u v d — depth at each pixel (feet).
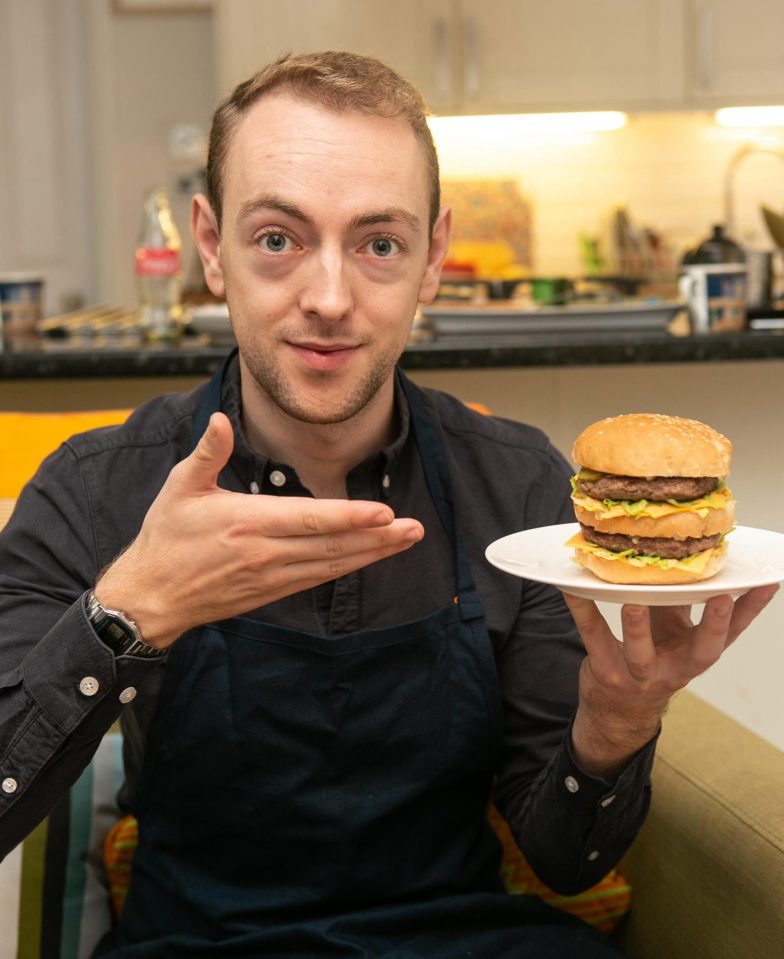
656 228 14.56
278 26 13.04
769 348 7.20
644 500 3.14
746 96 13.02
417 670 3.75
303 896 3.72
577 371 7.55
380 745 3.73
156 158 14.92
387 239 3.35
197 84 14.82
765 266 8.71
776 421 7.63
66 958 4.22
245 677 3.66
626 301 8.49
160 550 2.86
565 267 14.56
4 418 4.89
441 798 3.85
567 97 13.12
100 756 4.53
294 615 3.70
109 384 7.46
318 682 3.67
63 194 14.79
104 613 2.97
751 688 7.64
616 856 3.75
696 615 7.48
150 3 14.65
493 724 3.83
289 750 3.68
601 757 3.48
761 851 3.64
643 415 3.43
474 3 13.00
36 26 14.55
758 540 3.48
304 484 3.85
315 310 3.27
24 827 3.22
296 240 3.32
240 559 2.73
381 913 3.68
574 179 14.49
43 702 3.05
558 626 3.96
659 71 13.03
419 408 4.02
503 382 7.55
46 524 3.75
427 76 13.12
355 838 3.72
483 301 8.95
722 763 4.08
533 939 3.75
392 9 13.01
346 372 3.38
